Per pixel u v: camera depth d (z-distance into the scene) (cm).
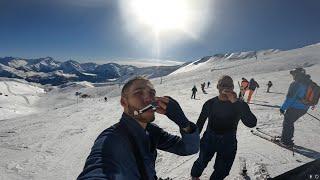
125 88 184
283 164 853
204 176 782
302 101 998
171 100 212
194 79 10288
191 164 960
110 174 148
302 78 995
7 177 1103
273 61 12069
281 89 4075
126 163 169
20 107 14838
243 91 562
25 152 1457
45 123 2408
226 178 754
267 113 1869
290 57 12625
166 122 1808
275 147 1033
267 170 799
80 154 1388
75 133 1892
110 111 3081
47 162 1280
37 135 1875
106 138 171
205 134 589
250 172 788
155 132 220
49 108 15688
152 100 185
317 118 1566
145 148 186
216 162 586
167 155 1076
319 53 12962
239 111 552
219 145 569
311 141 1112
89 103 4425
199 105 2939
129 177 167
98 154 160
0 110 12375
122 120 185
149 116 186
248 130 1342
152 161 196
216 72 11556
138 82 184
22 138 1800
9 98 17600
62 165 1239
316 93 984
